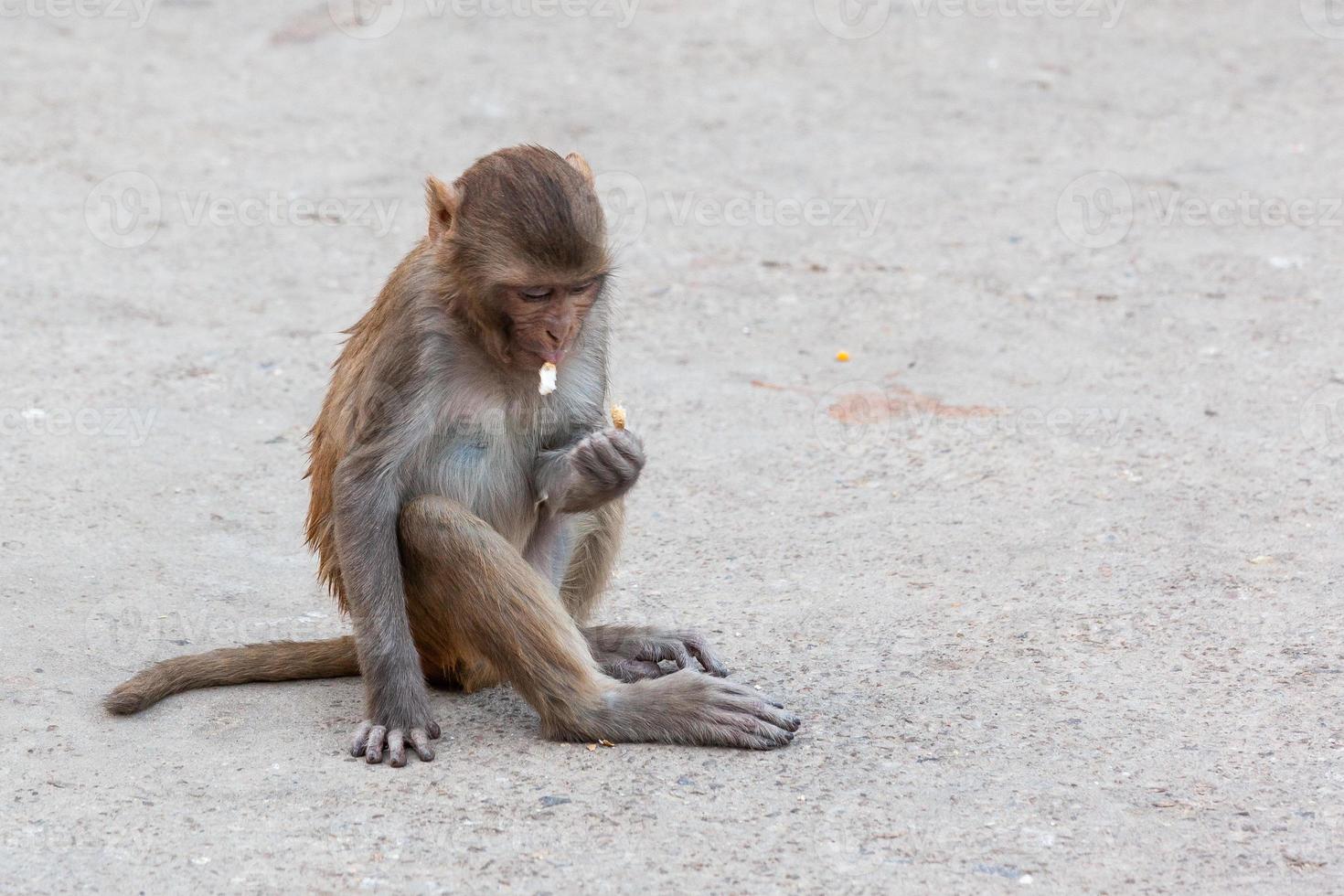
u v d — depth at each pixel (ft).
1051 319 54.39
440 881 24.14
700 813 26.22
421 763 28.12
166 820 26.07
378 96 78.74
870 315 55.31
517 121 75.20
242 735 29.40
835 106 77.41
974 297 56.54
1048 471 42.78
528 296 27.55
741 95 78.84
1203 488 41.19
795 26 89.81
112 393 47.96
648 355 52.19
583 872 24.39
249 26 89.71
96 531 38.88
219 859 24.80
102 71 81.56
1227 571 36.27
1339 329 52.34
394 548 28.91
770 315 55.52
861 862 24.67
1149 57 83.76
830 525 40.09
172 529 39.32
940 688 31.01
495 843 25.23
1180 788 26.94
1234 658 31.99
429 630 30.32
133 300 55.77
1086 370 50.08
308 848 25.11
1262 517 39.24
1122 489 41.39
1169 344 51.88
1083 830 25.59
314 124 74.90
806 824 25.85
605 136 73.36
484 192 27.68
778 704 29.78
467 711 30.68
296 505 41.14
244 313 55.06
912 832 25.57
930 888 23.98
